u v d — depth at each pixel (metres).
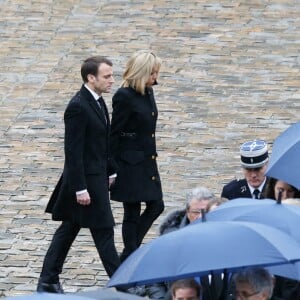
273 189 33.25
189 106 56.84
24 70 62.12
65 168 37.53
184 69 61.19
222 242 23.88
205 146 52.59
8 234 44.09
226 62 62.06
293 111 56.22
